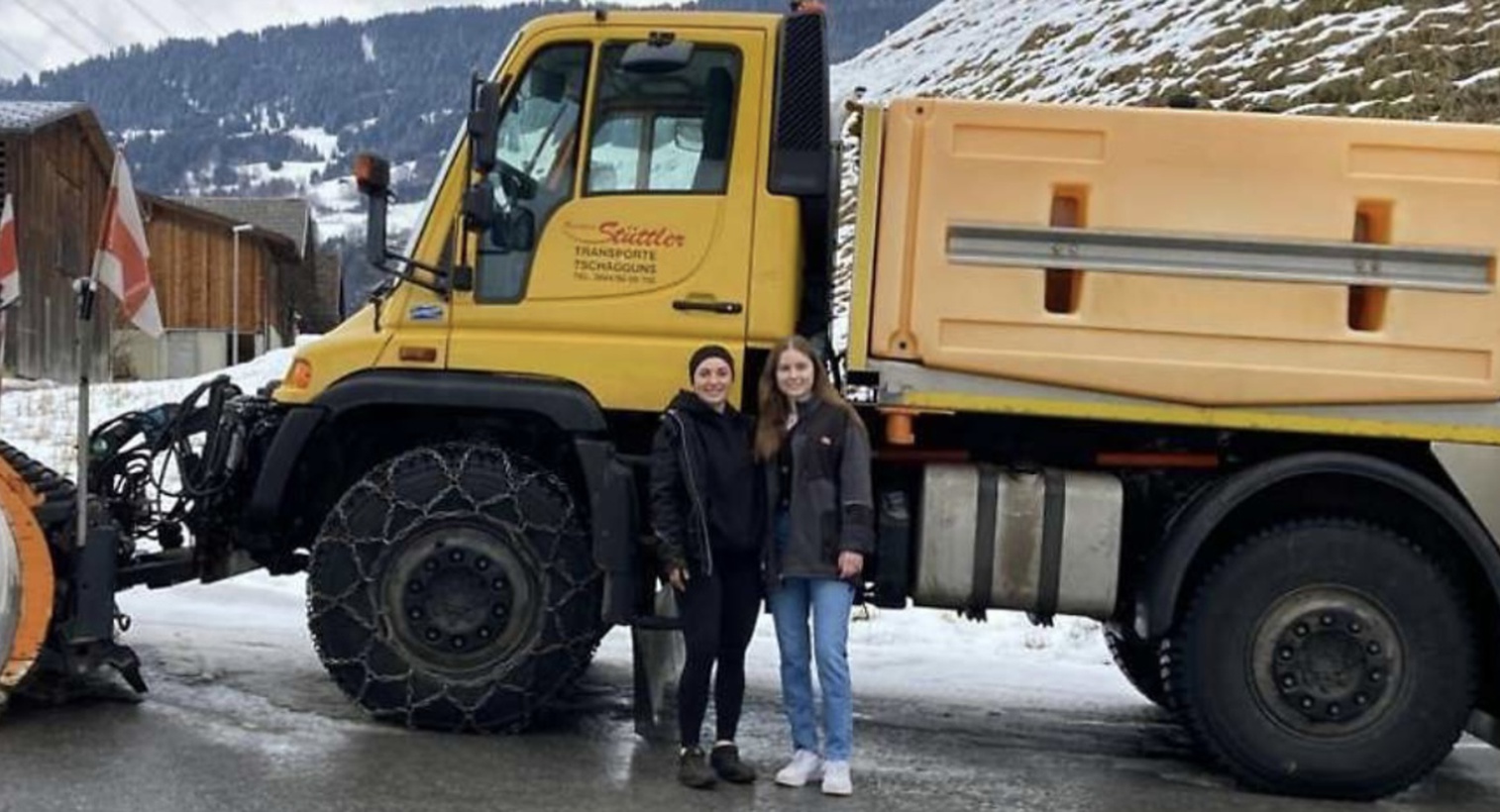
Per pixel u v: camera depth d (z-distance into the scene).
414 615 5.85
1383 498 5.83
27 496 5.92
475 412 6.05
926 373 5.70
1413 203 5.59
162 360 38.62
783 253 5.88
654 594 5.98
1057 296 5.72
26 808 4.81
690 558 5.38
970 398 5.69
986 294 5.67
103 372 30.33
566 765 5.56
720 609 5.44
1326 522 5.73
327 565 5.88
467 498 5.82
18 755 5.40
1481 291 5.60
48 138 28.23
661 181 5.95
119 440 6.71
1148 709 7.08
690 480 5.34
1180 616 5.83
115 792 5.00
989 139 5.69
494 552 5.84
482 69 6.27
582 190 5.97
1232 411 5.66
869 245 5.71
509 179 6.01
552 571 5.84
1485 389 5.61
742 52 5.94
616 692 6.86
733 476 5.41
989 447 6.10
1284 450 5.95
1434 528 5.80
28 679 6.19
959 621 8.65
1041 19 31.91
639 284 5.92
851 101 6.23
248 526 6.23
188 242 40.59
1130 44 24.72
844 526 5.33
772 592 5.52
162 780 5.14
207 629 7.82
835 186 6.30
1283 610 5.68
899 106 5.70
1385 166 5.61
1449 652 5.62
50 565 5.80
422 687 5.84
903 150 5.69
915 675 7.58
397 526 5.84
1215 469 6.01
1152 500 6.05
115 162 6.23
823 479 5.39
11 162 26.75
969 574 5.77
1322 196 5.61
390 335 5.99
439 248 6.00
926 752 6.09
